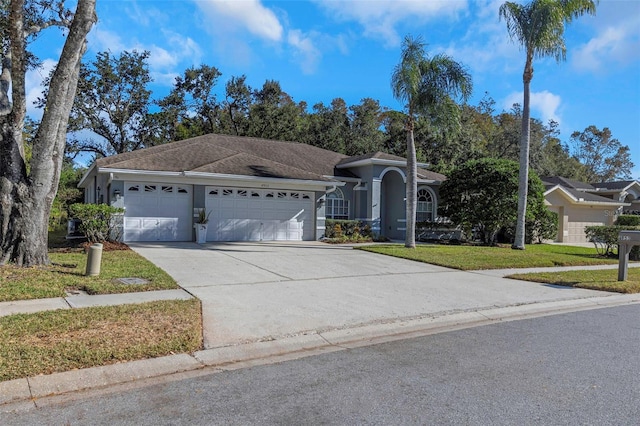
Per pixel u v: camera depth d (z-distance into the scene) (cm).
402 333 643
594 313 797
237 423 355
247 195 1789
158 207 1638
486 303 833
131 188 1595
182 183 1662
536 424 359
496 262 1366
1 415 364
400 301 820
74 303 695
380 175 2105
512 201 1977
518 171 2041
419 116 1717
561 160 4934
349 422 359
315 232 1925
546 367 496
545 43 1650
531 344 588
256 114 3844
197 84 3828
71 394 409
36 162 930
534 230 2298
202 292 818
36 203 939
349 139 4019
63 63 900
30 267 923
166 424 352
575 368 494
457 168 2197
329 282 977
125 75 3534
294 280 982
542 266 1380
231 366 492
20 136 938
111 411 374
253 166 1820
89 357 469
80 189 3347
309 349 561
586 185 3353
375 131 4006
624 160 6075
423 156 3491
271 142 2464
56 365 448
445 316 732
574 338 621
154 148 1970
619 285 1022
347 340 601
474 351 554
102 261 1079
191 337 547
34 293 734
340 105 4584
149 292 798
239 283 920
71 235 1786
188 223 1691
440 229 2308
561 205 2641
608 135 6112
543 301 870
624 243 1085
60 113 935
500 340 607
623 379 462
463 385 441
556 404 398
